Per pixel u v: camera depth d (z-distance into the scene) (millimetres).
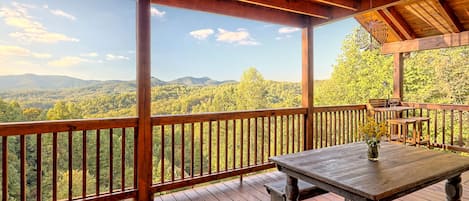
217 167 3533
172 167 3209
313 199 3033
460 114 5051
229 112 3588
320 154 2537
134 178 2986
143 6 2963
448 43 5207
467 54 9906
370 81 12766
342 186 1756
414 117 5734
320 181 1979
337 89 14016
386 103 5586
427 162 2246
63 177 6141
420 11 5285
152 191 3049
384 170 2031
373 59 12633
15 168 5008
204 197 3188
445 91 10305
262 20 4012
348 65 13602
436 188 3277
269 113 3975
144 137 2986
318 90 14930
